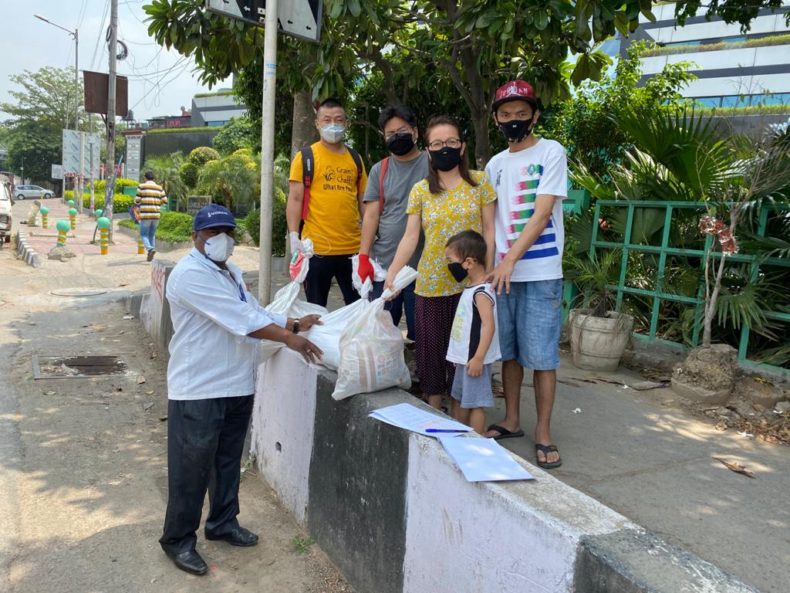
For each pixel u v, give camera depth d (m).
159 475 4.22
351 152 4.31
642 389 4.43
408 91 8.97
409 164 3.81
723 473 3.19
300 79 6.35
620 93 9.30
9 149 61.91
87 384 6.01
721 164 4.88
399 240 3.87
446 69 6.96
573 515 1.87
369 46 6.25
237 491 3.44
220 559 3.29
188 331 3.07
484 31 4.86
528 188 3.25
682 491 2.98
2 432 4.80
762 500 2.92
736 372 4.27
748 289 4.47
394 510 2.63
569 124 9.29
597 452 3.40
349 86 9.38
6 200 16.92
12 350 7.10
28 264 13.67
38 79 59.44
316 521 3.35
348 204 4.24
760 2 6.13
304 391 3.45
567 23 5.57
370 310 3.07
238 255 13.65
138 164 39.97
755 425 3.82
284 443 3.74
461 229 3.28
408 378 3.23
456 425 2.57
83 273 12.48
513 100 3.15
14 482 4.04
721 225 4.32
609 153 9.17
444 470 2.30
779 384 4.26
